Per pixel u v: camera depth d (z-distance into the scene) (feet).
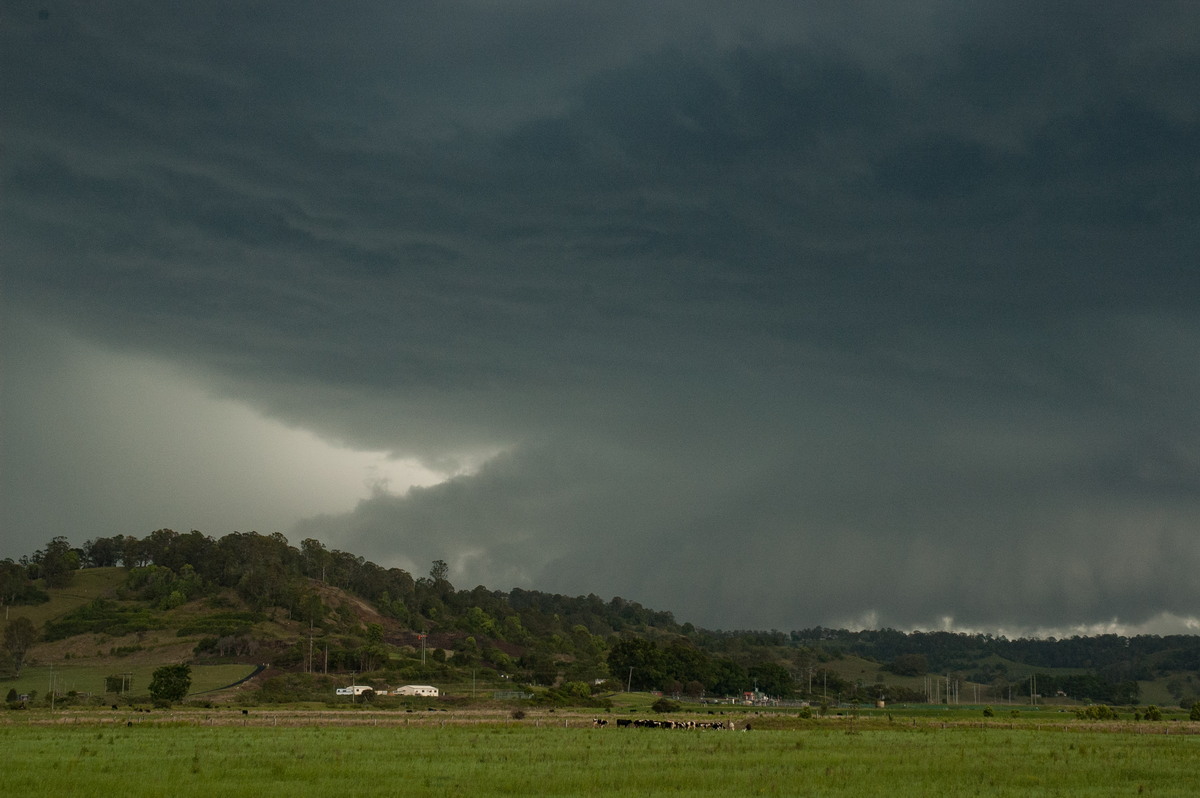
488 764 201.46
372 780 175.83
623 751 234.17
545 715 441.27
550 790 167.53
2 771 184.65
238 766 195.83
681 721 377.71
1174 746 283.79
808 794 167.53
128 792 160.76
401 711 486.79
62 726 325.42
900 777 193.57
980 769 207.51
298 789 164.55
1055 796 170.71
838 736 309.63
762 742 271.69
